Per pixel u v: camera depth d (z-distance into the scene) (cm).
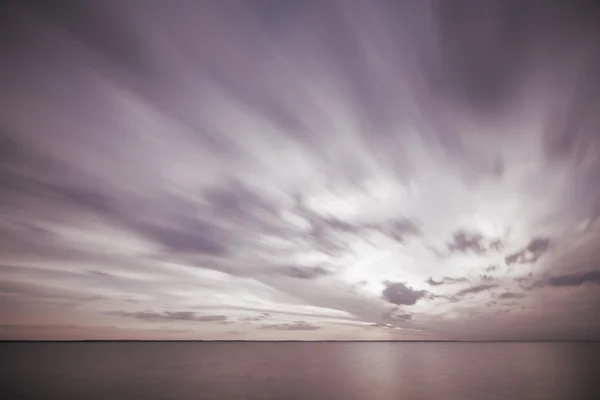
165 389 2920
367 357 6550
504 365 4781
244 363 5197
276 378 3578
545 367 4462
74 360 5694
